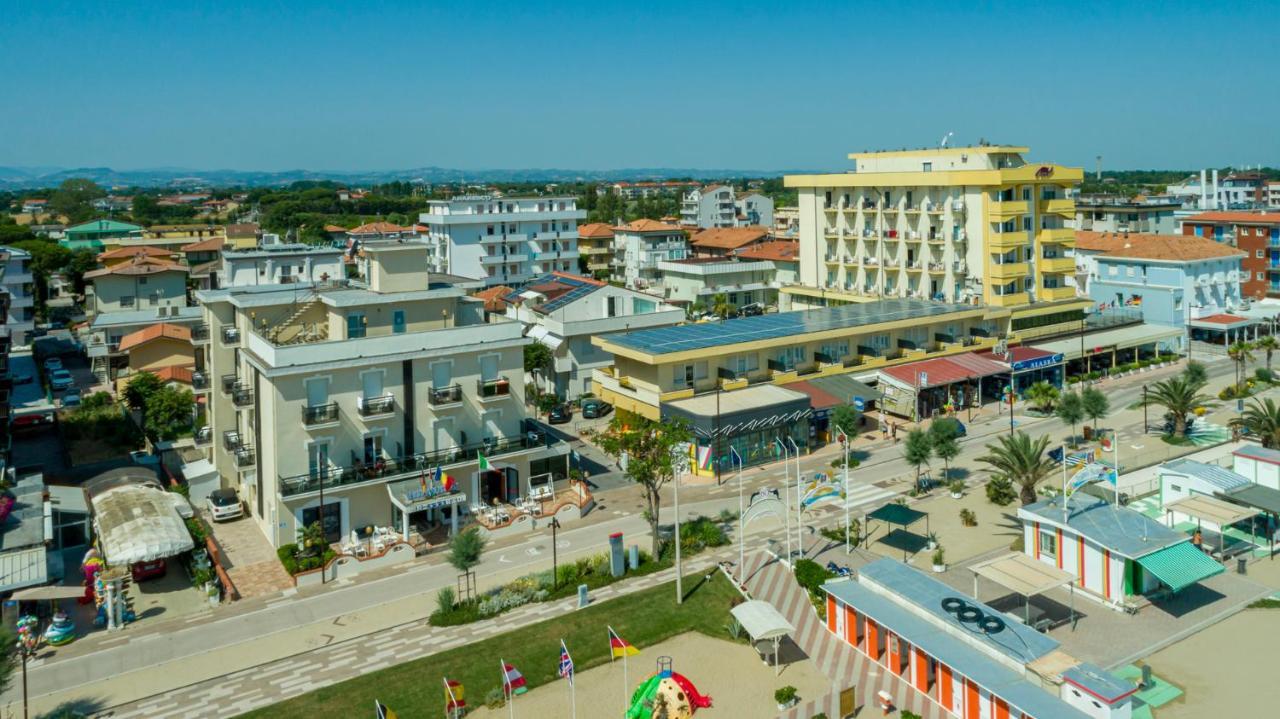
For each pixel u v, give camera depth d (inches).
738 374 3326.8
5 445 3075.8
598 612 1980.8
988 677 1477.6
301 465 2320.4
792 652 1800.0
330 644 1873.8
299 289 2854.3
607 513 2598.4
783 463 3009.4
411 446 2481.5
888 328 3651.6
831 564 2096.5
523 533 2458.2
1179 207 6589.6
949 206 4315.9
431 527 2479.1
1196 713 1520.7
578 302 3905.0
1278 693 1571.1
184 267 5442.9
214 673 1765.5
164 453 3154.5
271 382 2263.8
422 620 1969.7
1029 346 4042.8
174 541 2127.2
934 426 2679.6
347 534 2365.9
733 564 2217.0
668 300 5802.2
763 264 6033.5
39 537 2106.3
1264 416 2687.0
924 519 2458.2
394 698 1656.0
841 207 4928.6
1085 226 6550.2
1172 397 3085.6
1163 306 4638.3
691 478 2893.7
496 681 1707.7
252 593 2114.9
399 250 2647.6
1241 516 2101.4
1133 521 2017.7
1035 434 3230.8
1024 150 4333.2
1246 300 5093.5
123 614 1980.8
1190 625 1828.2
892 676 1691.7
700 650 1817.2
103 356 4426.7
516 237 6338.6
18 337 5226.4
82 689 1713.8
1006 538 2300.7
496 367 2605.8
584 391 3875.5
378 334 2571.4
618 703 1627.7
